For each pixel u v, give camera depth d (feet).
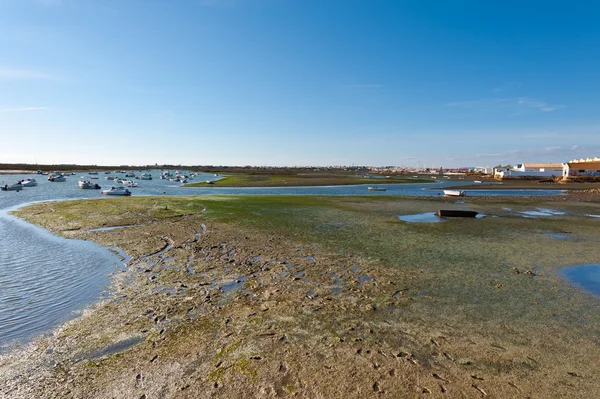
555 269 47.75
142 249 57.88
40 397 21.06
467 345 27.14
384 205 124.98
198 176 455.22
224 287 39.99
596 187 263.70
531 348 26.84
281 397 20.84
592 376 23.20
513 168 493.36
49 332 29.37
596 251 57.52
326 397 20.86
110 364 24.39
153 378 22.70
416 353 25.89
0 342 27.76
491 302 35.99
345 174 564.30
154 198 143.02
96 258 52.47
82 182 229.86
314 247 59.57
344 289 39.45
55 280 42.57
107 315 32.53
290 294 37.76
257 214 98.37
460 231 74.54
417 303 35.55
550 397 21.02
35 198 155.63
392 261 51.11
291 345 26.86
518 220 90.84
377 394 21.12
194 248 58.65
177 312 33.06
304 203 129.39
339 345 26.91
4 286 40.50
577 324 31.12
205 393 21.20
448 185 294.25
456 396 21.01
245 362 24.45
